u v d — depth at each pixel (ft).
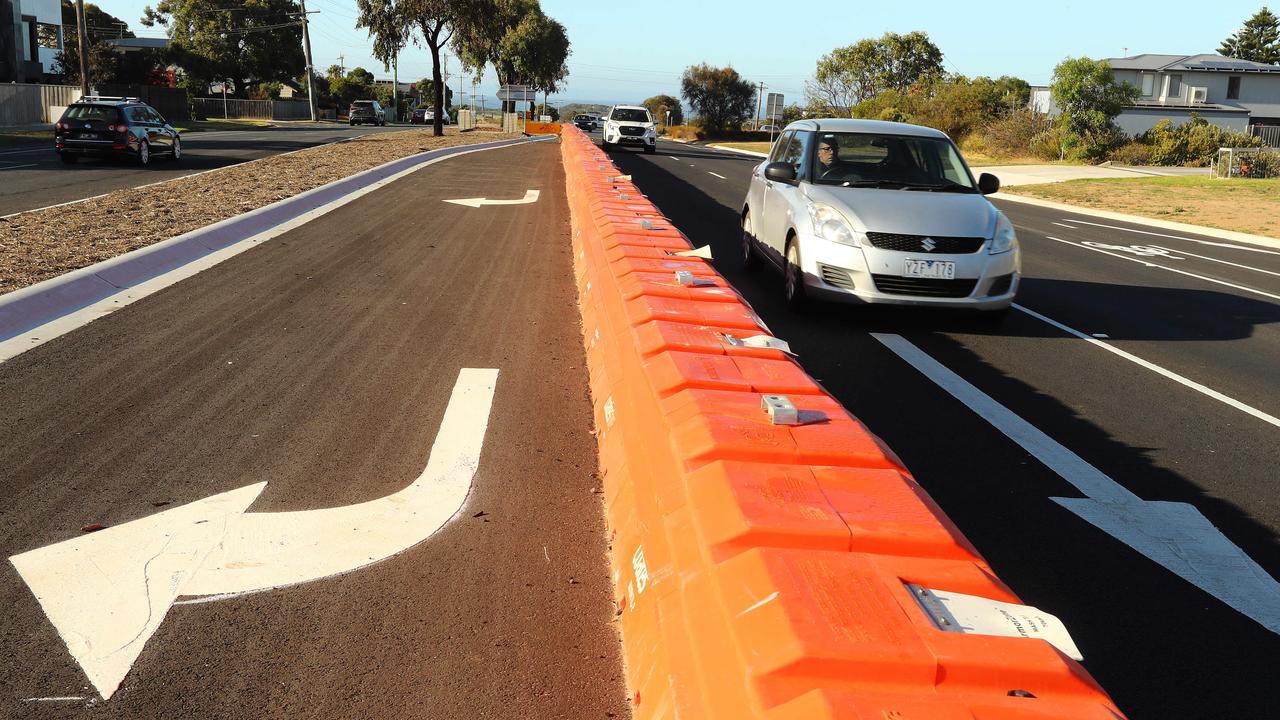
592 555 12.42
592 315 21.34
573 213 43.98
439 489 14.42
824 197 28.76
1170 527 14.73
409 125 238.48
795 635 5.73
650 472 10.05
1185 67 199.52
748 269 37.06
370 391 19.02
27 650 9.82
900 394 21.58
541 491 14.49
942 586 6.54
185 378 19.25
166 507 13.35
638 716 7.83
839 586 6.29
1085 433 19.34
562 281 31.19
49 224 35.96
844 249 27.32
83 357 20.26
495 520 13.41
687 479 8.35
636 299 15.51
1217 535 14.49
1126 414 20.79
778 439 8.77
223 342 22.06
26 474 14.28
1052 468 17.20
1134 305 34.63
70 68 168.04
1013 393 22.07
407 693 9.29
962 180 30.78
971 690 5.54
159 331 22.72
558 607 11.07
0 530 12.46
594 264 23.72
